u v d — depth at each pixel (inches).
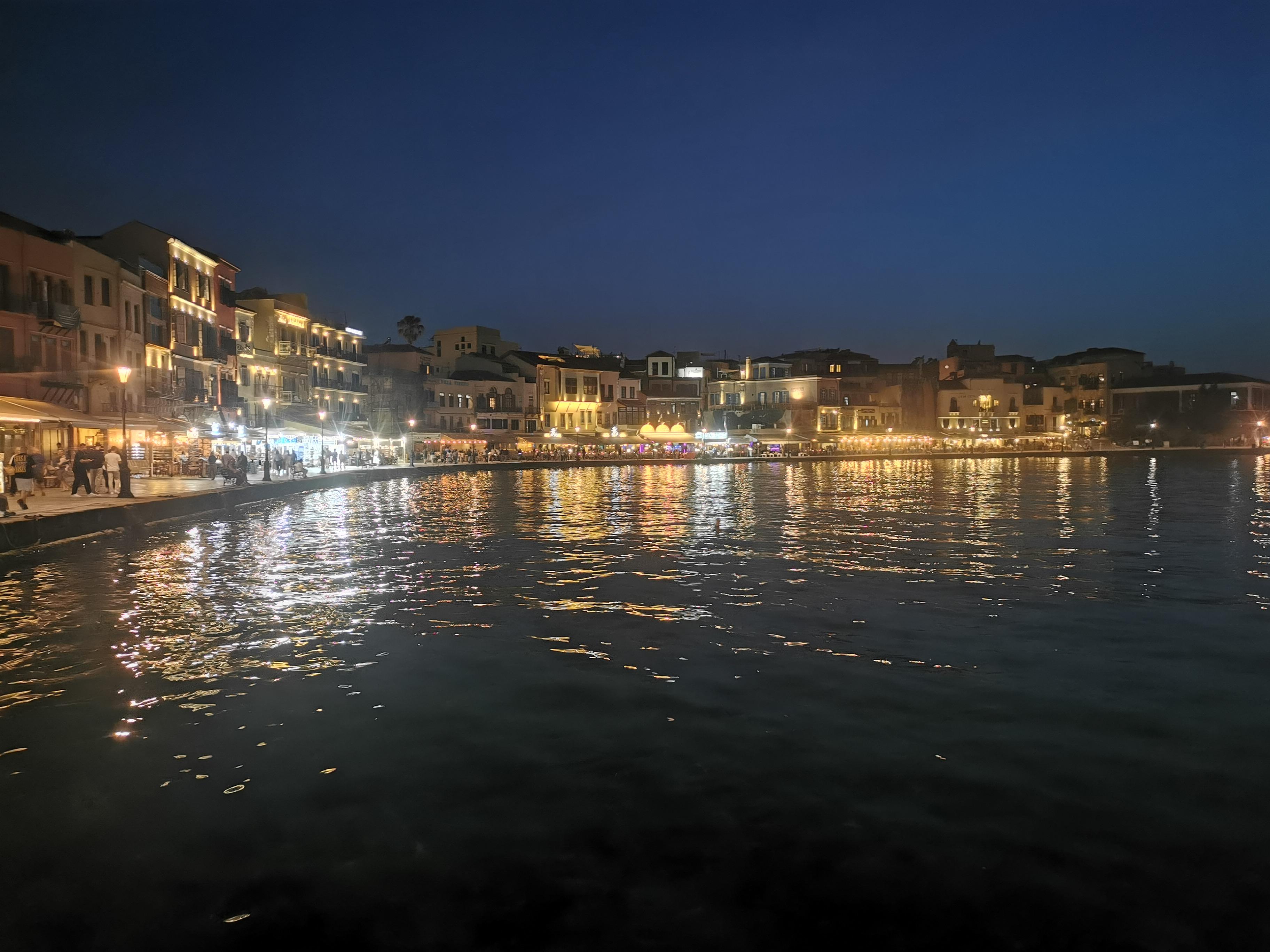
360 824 291.3
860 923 236.5
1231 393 5251.0
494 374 4170.8
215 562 887.7
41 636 557.6
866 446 4795.8
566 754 349.7
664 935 232.1
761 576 800.9
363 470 2549.2
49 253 1610.5
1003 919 238.2
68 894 253.4
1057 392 5506.9
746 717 394.3
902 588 732.0
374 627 585.6
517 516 1430.9
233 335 2632.9
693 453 4286.4
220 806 306.0
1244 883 254.1
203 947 228.8
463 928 235.9
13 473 1064.8
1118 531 1168.2
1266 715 397.7
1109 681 450.3
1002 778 326.0
